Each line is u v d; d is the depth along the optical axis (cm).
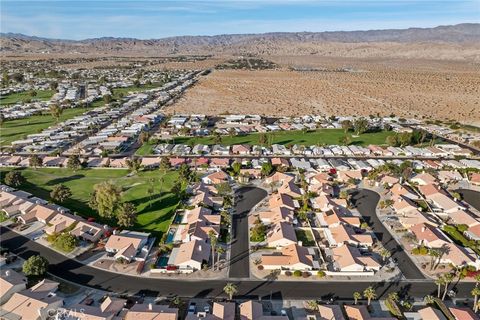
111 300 9169
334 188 16462
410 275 10675
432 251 10944
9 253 11531
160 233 12706
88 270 10806
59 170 18525
